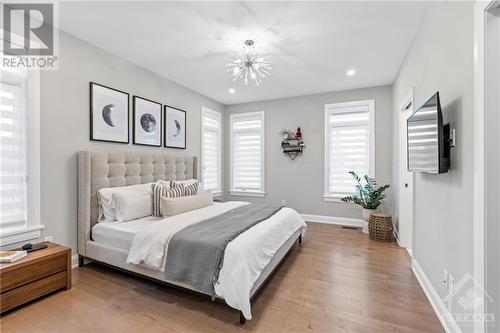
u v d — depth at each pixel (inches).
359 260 109.1
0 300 67.0
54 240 93.9
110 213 103.2
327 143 175.3
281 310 72.2
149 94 135.9
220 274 67.8
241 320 65.6
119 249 91.7
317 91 173.2
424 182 84.5
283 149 189.5
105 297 79.1
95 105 107.1
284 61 123.3
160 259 76.7
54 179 93.7
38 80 88.3
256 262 72.5
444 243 66.5
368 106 163.9
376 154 161.5
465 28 54.4
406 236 124.8
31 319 67.7
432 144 64.6
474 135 49.2
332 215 175.3
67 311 71.5
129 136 123.6
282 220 104.4
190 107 169.2
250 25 92.3
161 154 139.9
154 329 64.1
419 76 91.3
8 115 81.4
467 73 53.4
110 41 104.7
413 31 95.4
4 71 80.4
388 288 84.7
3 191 80.5
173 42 105.5
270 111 194.5
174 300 77.8
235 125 207.8
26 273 72.4
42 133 89.9
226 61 124.3
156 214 111.2
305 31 96.2
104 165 106.8
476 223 48.4
